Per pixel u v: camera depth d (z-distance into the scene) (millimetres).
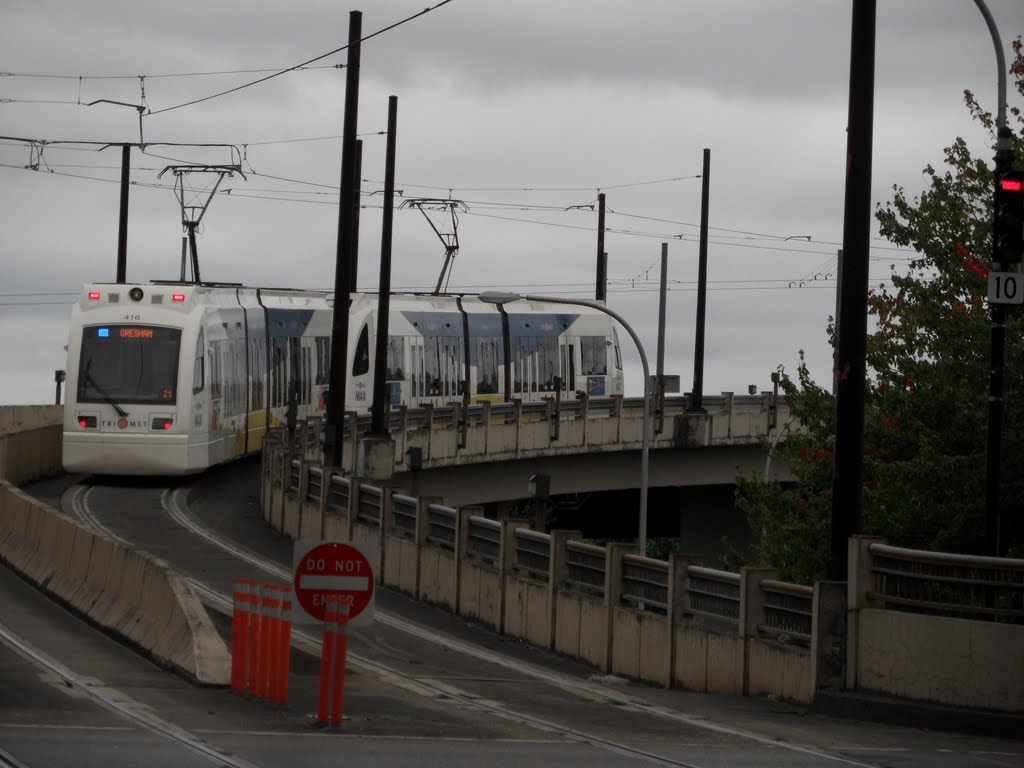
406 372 89875
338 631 24781
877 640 28438
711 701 30891
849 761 22422
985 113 51094
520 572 42812
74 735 22734
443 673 34344
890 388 47438
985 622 26578
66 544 43469
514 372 97688
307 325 82938
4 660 31594
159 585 34438
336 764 20828
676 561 34531
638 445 89312
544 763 21469
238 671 28688
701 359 96125
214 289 72438
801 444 50906
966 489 43250
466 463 77562
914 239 50250
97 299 68312
